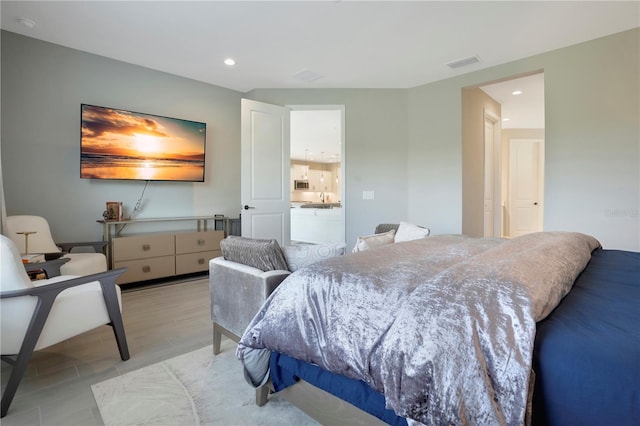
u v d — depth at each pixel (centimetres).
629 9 266
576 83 328
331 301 123
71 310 178
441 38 312
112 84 365
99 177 343
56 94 332
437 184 436
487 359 86
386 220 464
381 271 128
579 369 79
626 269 159
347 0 251
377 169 463
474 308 93
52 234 333
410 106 460
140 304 309
